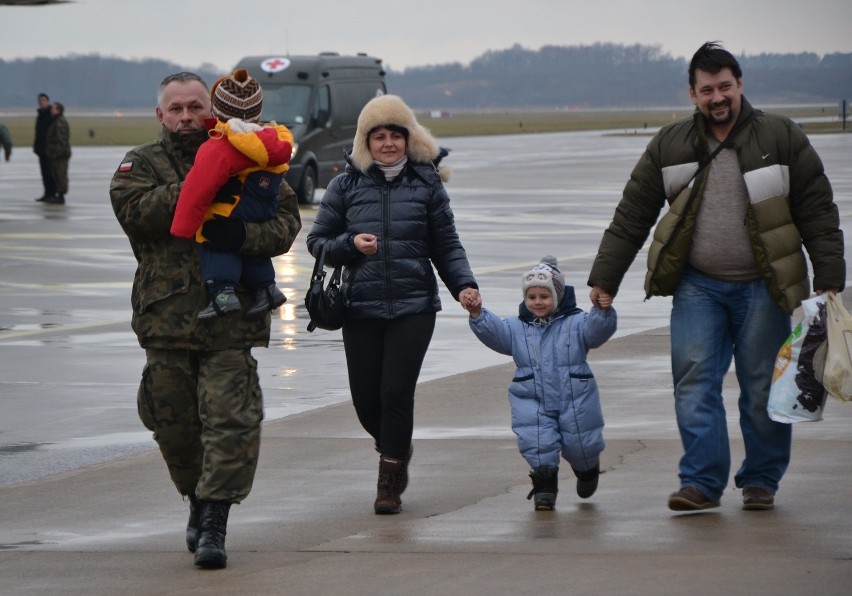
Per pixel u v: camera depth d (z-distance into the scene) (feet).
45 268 132.67
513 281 118.52
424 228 49.42
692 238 46.44
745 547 40.78
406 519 46.75
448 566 39.42
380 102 49.16
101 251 147.95
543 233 164.55
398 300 48.98
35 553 43.11
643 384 71.56
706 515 45.73
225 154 39.99
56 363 82.69
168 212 40.63
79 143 561.02
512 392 48.44
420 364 49.08
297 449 58.90
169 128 42.24
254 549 42.86
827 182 46.06
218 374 41.16
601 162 358.23
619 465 54.13
